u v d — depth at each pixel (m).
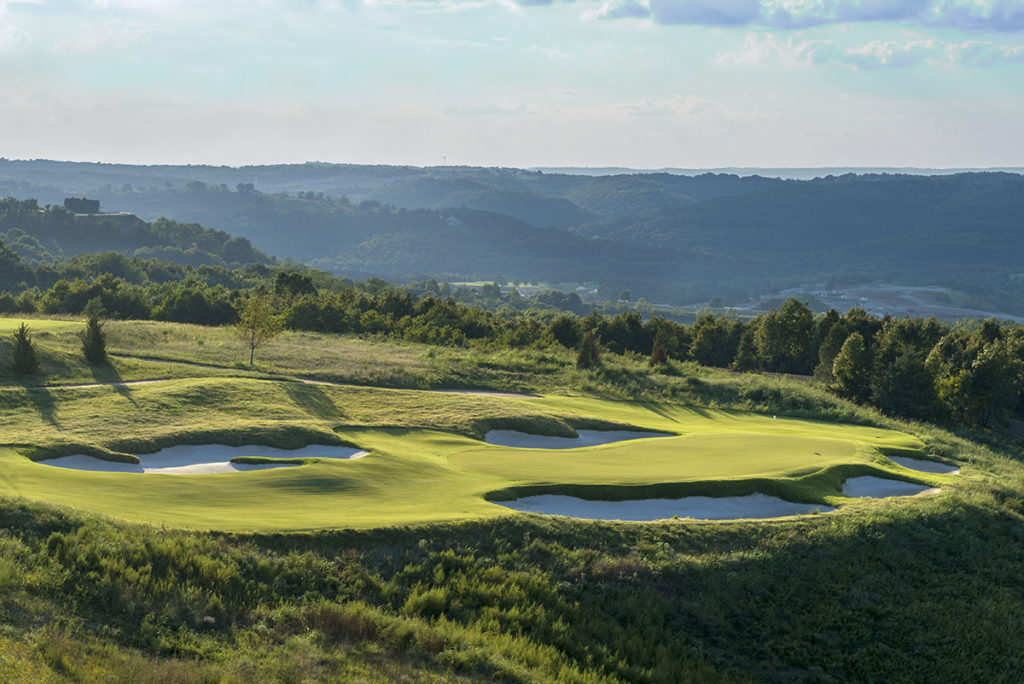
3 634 15.48
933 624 25.52
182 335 67.94
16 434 32.12
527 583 23.52
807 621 24.64
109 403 39.97
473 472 32.41
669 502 31.25
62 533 20.47
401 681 17.75
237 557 21.36
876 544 28.59
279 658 17.72
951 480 38.06
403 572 22.67
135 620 18.05
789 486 33.16
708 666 22.11
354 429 39.06
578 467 34.28
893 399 72.06
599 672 20.70
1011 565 29.64
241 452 34.06
